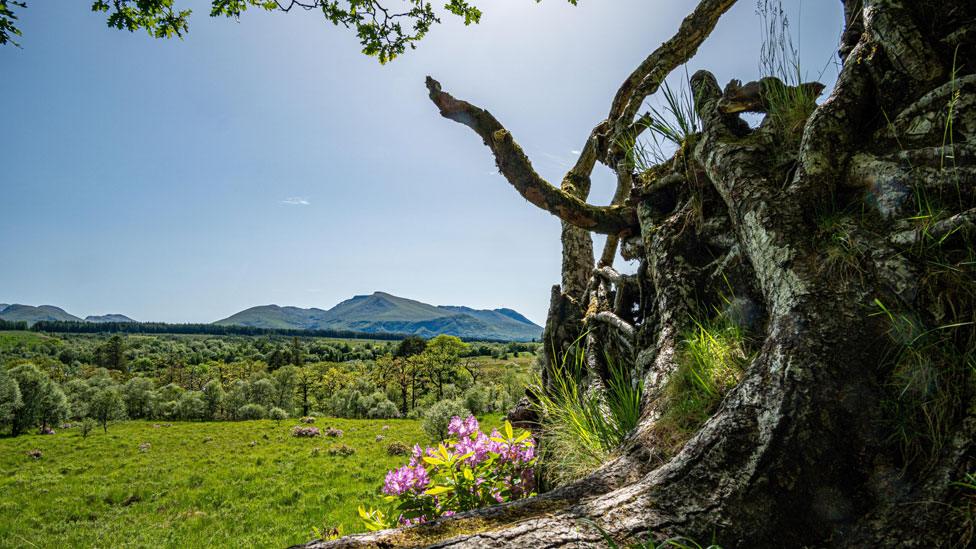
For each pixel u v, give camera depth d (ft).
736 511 4.65
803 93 8.96
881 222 6.22
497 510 5.24
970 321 4.85
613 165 15.57
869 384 4.99
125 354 453.17
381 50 16.38
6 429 187.52
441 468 9.48
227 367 396.57
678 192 11.26
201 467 112.68
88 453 134.62
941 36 7.17
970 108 6.13
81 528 72.02
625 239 13.39
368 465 112.06
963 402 4.62
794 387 5.11
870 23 7.54
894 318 5.19
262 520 73.77
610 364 12.26
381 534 4.70
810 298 5.70
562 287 19.74
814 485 4.67
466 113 12.77
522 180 12.64
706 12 14.97
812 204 6.75
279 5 15.60
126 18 14.46
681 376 7.47
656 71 15.02
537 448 12.03
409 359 344.28
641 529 4.58
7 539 67.15
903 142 6.64
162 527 72.08
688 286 9.48
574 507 5.03
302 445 142.82
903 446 4.68
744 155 8.16
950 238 5.39
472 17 16.20
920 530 4.15
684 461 5.27
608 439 8.44
